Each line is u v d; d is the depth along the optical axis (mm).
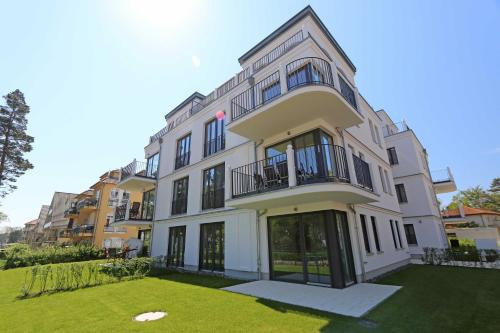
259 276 8219
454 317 4145
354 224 7953
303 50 8141
